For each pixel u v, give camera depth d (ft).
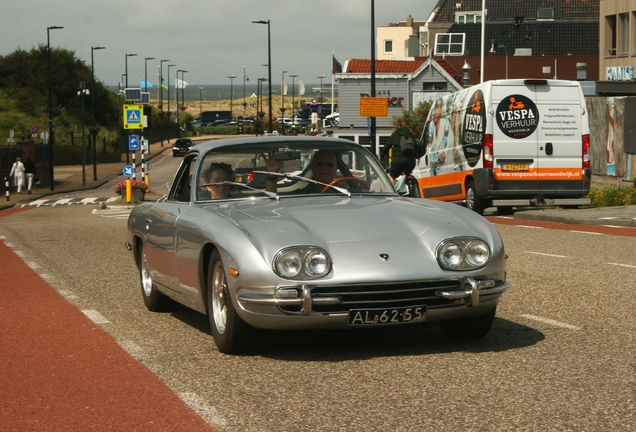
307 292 17.99
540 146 61.87
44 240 55.31
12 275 36.94
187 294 22.08
